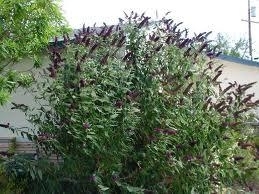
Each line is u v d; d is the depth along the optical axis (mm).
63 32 6402
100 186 5418
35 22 5918
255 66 16516
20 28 5910
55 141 5699
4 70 6113
